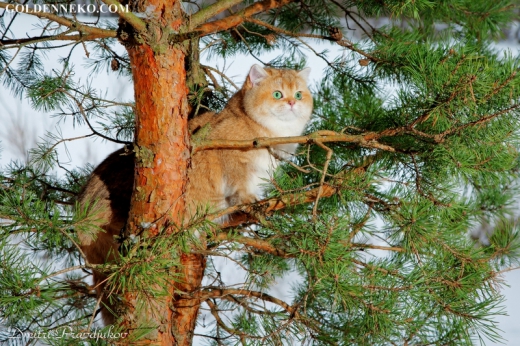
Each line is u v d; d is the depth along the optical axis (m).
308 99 6.87
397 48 6.23
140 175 4.77
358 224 5.05
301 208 5.60
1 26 6.99
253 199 6.25
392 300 4.73
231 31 7.19
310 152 6.54
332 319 5.53
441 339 5.09
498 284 5.39
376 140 5.55
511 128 5.08
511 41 8.73
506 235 6.20
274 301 5.58
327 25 7.09
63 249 6.32
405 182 5.27
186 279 5.49
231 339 6.15
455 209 5.27
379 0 6.35
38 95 6.49
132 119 7.30
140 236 4.73
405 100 5.61
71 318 5.73
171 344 4.92
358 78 6.98
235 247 4.97
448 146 5.05
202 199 6.21
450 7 7.11
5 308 4.18
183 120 4.82
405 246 4.87
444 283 4.99
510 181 7.76
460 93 4.89
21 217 4.14
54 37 4.60
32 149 6.51
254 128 6.58
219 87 6.68
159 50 4.57
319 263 4.54
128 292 4.65
